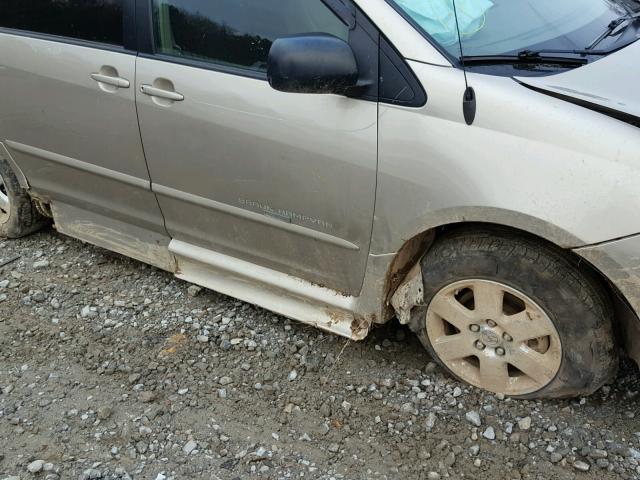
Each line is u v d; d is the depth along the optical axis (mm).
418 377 2828
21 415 2727
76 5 3025
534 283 2369
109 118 3029
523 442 2480
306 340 3090
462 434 2535
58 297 3500
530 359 2521
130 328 3230
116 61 2920
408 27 2322
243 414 2691
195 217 3080
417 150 2318
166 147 2910
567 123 2141
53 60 3107
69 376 2939
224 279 3256
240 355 3020
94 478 2406
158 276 3654
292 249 2842
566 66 2398
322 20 2453
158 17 2809
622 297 2266
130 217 3359
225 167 2781
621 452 2416
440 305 2625
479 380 2693
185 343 3109
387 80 2338
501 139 2203
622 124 2133
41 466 2455
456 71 2279
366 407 2693
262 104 2584
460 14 2477
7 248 4016
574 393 2525
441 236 2598
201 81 2709
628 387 2721
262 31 2588
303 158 2549
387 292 2707
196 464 2463
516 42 2480
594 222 2121
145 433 2605
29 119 3338
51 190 3598
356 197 2502
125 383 2883
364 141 2406
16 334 3232
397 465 2426
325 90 2303
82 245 4000
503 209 2221
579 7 2807
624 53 2510
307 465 2439
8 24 3262
